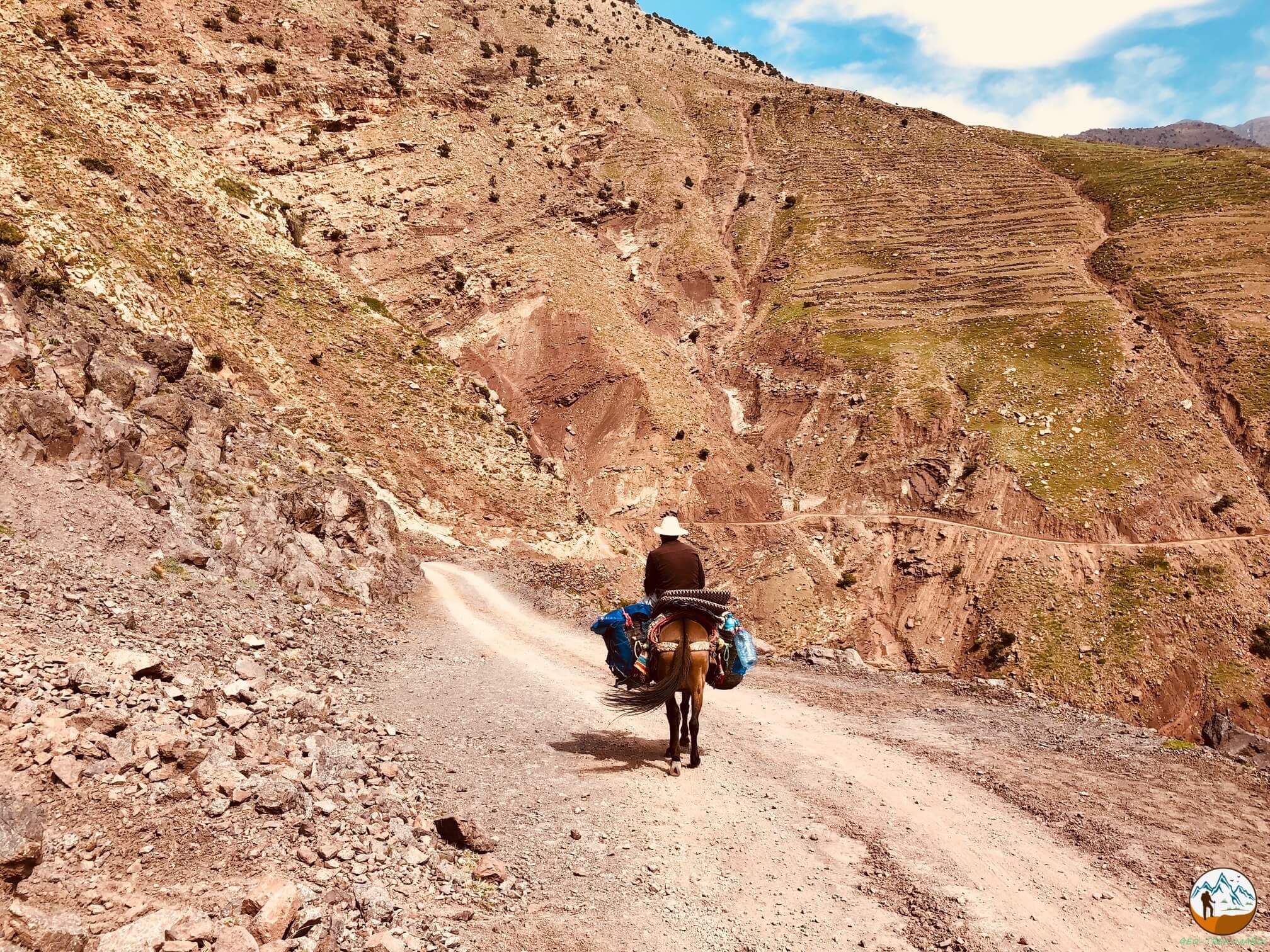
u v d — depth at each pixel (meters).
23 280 21.81
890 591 79.25
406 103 122.25
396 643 17.77
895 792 9.51
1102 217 125.50
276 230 75.88
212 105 101.12
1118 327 100.62
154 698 7.55
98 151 59.16
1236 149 131.00
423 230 108.88
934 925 6.55
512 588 34.09
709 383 109.75
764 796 9.07
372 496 34.59
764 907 6.71
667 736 11.27
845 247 125.56
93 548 13.12
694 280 122.69
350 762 8.00
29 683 6.99
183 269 57.25
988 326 106.50
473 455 68.25
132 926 4.62
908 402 96.19
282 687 10.13
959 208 131.00
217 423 23.89
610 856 7.30
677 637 9.01
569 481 89.06
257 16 115.00
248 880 5.52
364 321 73.44
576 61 165.12
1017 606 74.25
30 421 14.56
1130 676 68.00
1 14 65.19
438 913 5.92
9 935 4.21
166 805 6.09
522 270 108.75
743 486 90.69
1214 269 105.62
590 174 134.38
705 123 156.25
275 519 20.45
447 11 167.38
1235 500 81.00
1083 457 87.06
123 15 99.94
